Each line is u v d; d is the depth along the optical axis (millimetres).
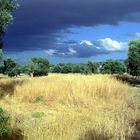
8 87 30750
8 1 27250
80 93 26969
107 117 19328
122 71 85812
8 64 74500
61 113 20906
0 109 19656
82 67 93750
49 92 27641
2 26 26984
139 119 18562
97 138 14500
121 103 25453
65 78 33125
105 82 30031
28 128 16188
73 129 15344
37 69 76625
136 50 49656
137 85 42312
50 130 15086
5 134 15617
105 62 88250
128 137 14852
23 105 25656
